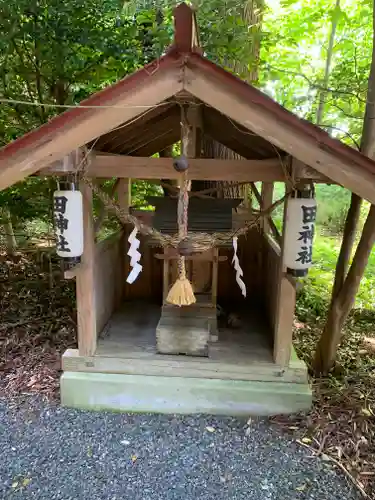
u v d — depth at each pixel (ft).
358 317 13.39
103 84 12.92
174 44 5.80
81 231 7.31
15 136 12.71
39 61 11.99
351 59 12.33
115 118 6.24
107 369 8.60
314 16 12.15
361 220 18.11
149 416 8.41
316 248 16.93
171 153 13.76
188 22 5.71
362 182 6.09
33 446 7.49
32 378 9.66
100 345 9.12
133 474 6.90
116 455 7.31
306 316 13.28
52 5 10.14
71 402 8.60
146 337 9.59
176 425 8.11
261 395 8.25
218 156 12.67
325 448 7.51
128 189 11.27
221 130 8.93
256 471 7.01
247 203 13.78
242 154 10.10
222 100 6.03
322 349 9.86
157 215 8.85
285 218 7.33
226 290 12.50
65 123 6.27
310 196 6.95
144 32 11.20
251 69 11.78
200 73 5.94
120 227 12.00
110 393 8.47
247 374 8.43
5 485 6.63
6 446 7.48
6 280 15.17
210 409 8.41
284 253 7.44
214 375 8.48
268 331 10.13
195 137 7.54
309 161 6.13
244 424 8.14
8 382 9.50
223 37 10.60
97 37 10.50
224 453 7.39
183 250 7.20
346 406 8.59
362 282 15.30
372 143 8.46
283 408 8.34
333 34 12.45
